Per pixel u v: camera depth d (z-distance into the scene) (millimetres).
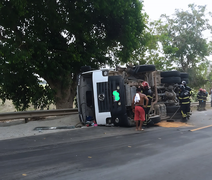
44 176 4098
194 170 4391
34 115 11094
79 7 13719
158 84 11609
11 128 9719
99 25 15422
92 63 15047
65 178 4000
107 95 9570
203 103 17891
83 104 10406
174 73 11625
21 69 12453
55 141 7102
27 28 12734
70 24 13758
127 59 16250
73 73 15328
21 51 11273
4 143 6969
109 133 8352
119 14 13938
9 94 14234
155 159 5059
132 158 5145
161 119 10906
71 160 5027
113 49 16672
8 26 11648
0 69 11953
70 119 11781
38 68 12578
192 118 12523
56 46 13695
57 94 14648
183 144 6406
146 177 4055
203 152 5590
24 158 5266
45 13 12594
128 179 3963
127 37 15188
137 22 15781
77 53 13883
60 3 13430
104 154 5484
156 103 11086
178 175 4152
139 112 8836
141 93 9023
